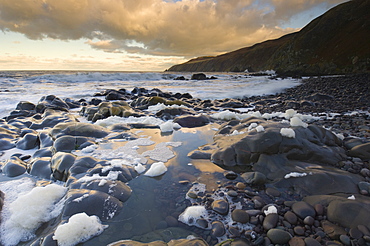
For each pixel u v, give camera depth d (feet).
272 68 209.97
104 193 7.97
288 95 43.91
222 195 8.54
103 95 46.93
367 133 15.40
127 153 12.74
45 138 14.98
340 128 17.25
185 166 11.14
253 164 10.89
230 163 11.18
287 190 8.74
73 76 82.53
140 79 103.96
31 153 13.88
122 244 5.63
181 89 59.57
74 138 13.65
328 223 6.62
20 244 6.28
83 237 6.19
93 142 13.98
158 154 12.72
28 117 25.04
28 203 7.34
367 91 37.88
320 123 19.21
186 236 6.42
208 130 18.28
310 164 10.10
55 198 7.93
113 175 9.34
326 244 5.88
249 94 48.03
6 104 34.19
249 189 8.95
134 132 17.47
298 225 6.68
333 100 32.27
